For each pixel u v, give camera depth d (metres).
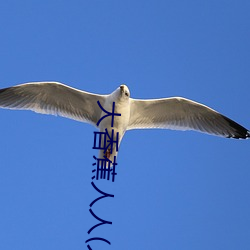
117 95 11.41
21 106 12.64
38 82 12.23
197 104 12.64
